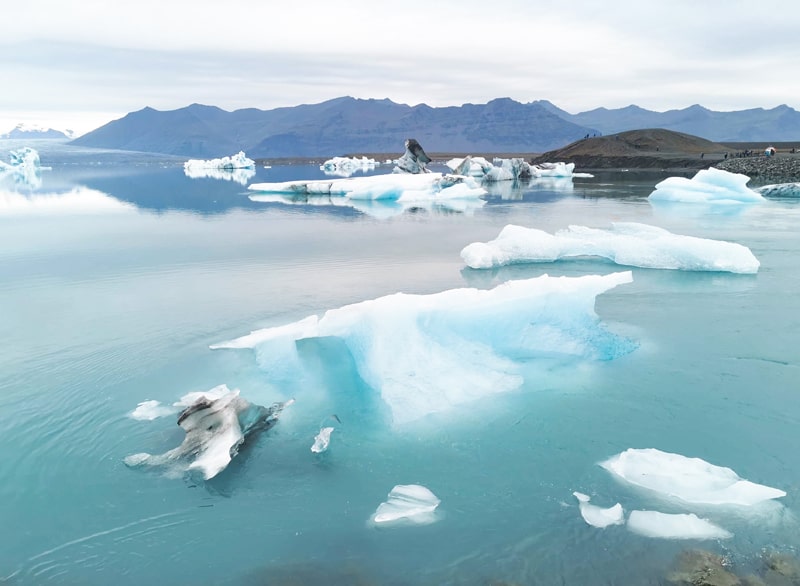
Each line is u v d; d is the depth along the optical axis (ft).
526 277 53.11
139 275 53.47
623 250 58.13
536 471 22.79
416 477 22.48
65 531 19.49
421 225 87.61
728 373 31.76
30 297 46.06
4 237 75.00
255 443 24.71
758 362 33.24
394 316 30.37
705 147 260.21
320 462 23.40
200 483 22.03
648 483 21.68
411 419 26.25
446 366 29.86
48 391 29.45
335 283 50.67
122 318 40.70
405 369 28.78
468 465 23.24
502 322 33.60
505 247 59.26
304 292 47.60
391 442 24.81
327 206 115.03
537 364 32.76
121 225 86.69
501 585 16.96
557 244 60.29
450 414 26.94
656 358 33.86
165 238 74.49
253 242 71.61
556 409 27.66
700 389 29.86
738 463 23.35
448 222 90.94
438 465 23.24
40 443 24.72
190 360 33.42
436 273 54.90
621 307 43.62
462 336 32.55
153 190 153.58
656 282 50.49
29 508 20.65
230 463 23.25
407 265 58.39
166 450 24.25
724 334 37.76
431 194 128.98
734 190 108.47
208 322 39.81
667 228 79.41
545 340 34.17
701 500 20.54
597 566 17.61
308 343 34.17
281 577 17.38
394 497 21.07
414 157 196.34
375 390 28.76
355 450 24.25
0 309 42.86
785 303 43.96
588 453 24.04
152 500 21.07
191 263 58.75
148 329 38.42
